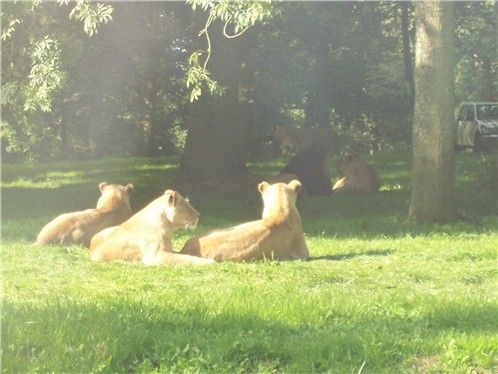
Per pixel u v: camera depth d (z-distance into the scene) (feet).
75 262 40.32
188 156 82.64
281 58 104.17
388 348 24.97
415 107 59.88
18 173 112.57
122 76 96.22
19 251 43.34
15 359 23.53
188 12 78.64
